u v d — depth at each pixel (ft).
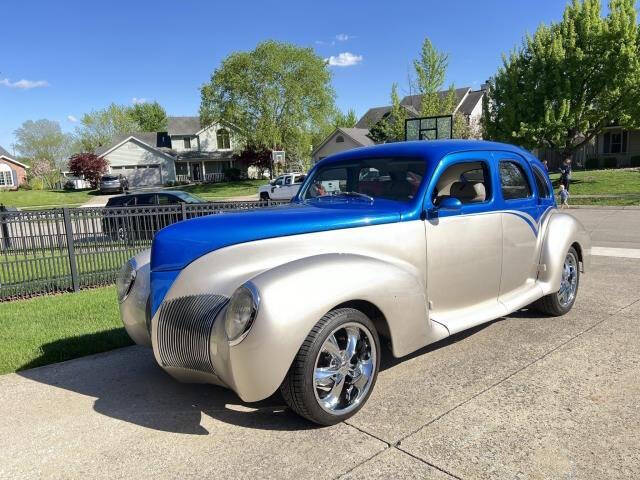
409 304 11.57
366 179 14.29
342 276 10.50
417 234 12.73
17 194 140.46
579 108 77.77
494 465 9.20
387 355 14.46
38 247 23.95
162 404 12.07
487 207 14.47
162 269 11.29
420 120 58.54
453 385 12.44
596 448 9.63
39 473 9.41
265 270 10.80
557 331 16.15
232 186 160.66
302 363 9.98
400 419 10.90
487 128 87.71
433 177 13.14
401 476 8.98
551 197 17.72
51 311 20.39
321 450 9.86
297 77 155.02
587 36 76.64
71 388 13.07
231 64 150.41
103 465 9.61
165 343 11.12
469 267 13.99
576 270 18.12
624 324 16.70
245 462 9.55
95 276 25.46
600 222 46.21
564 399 11.58
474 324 13.78
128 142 188.34
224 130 175.42
